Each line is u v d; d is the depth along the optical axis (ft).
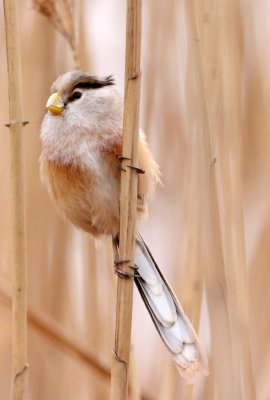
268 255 24.02
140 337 27.48
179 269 23.56
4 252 24.58
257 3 25.40
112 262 22.30
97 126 19.72
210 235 18.38
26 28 25.94
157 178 20.51
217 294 18.17
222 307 18.11
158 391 25.31
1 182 24.93
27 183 25.81
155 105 25.32
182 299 20.31
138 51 16.40
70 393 24.56
